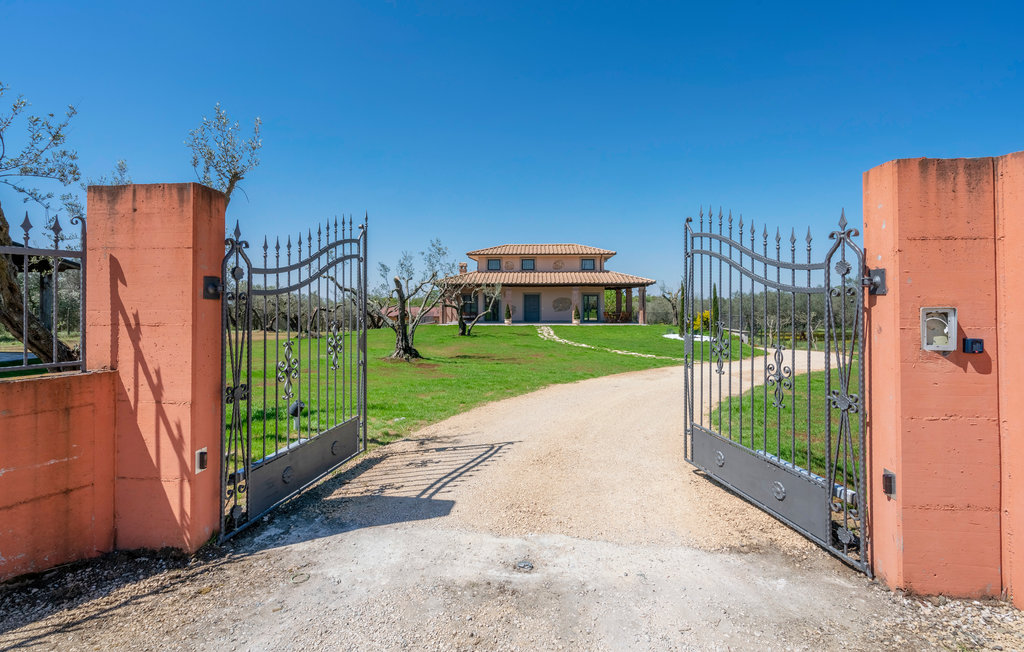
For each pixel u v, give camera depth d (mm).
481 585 3691
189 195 3973
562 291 44188
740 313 5156
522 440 8156
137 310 4035
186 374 3988
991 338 3469
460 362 20406
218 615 3287
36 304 11359
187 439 4000
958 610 3371
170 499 4031
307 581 3723
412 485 5906
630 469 6566
